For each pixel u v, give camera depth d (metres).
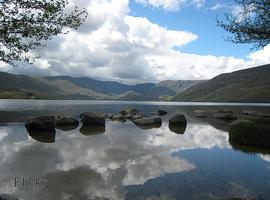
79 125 45.38
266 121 29.16
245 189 13.48
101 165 18.47
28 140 28.50
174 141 29.42
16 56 11.94
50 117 37.44
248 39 20.59
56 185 14.20
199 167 17.98
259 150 24.06
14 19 11.14
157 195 12.73
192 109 116.00
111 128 42.06
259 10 19.97
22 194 12.83
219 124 50.16
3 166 17.81
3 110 79.69
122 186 14.12
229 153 22.69
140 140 29.86
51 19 12.20
